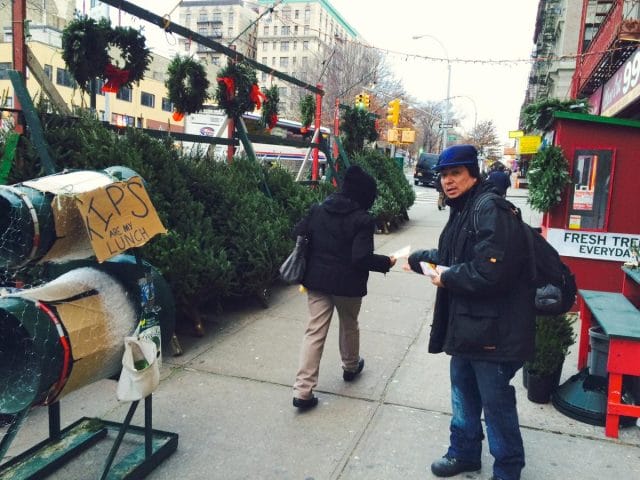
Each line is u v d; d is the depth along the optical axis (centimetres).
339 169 1222
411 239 1116
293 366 459
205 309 609
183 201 557
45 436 340
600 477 304
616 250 630
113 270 289
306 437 344
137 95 3925
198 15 9388
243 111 802
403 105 4781
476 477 302
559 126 638
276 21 7925
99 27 532
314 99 1085
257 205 678
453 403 303
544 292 278
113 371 275
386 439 343
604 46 1114
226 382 425
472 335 264
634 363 338
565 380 438
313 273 378
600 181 628
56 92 509
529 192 670
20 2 458
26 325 227
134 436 332
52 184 255
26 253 244
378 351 498
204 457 320
